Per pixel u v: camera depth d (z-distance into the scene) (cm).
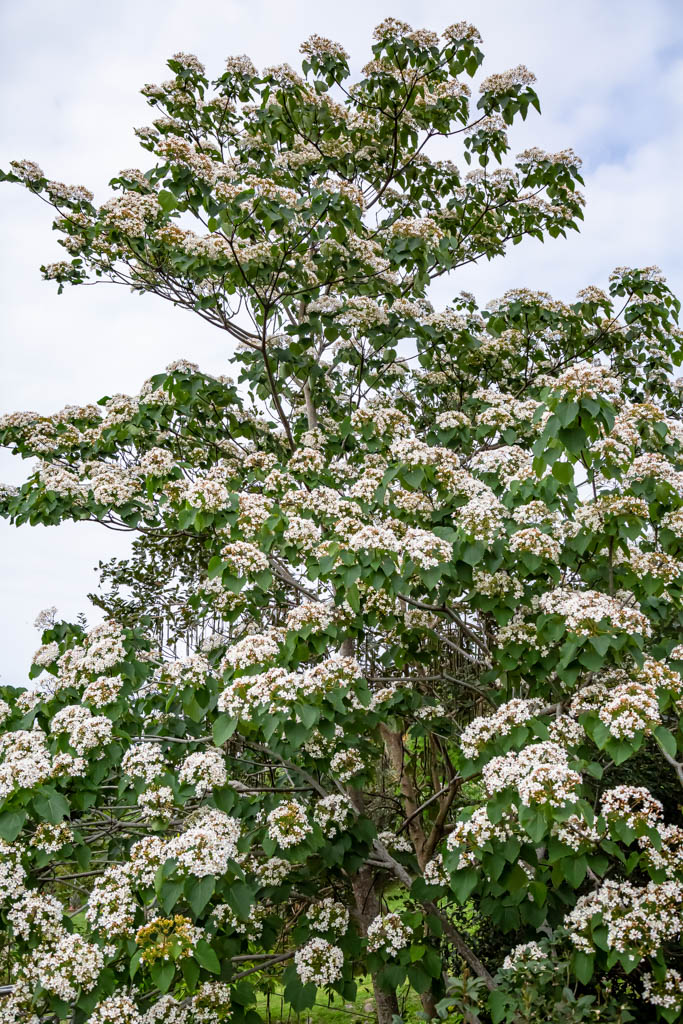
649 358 841
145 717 560
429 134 810
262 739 523
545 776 382
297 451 647
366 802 791
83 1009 419
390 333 726
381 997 625
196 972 393
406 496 543
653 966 412
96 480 655
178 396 685
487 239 867
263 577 506
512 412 671
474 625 660
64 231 713
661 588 479
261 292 709
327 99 791
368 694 476
